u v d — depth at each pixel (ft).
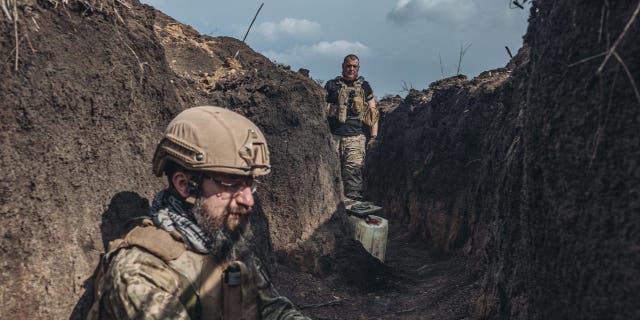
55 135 6.43
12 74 6.06
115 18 8.27
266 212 13.53
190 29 18.35
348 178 17.37
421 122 25.59
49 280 5.89
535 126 5.26
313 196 14.23
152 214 5.33
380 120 32.73
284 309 5.87
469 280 13.16
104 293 4.78
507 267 6.77
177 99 9.72
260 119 13.98
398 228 23.44
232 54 17.61
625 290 3.51
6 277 5.55
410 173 24.09
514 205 6.72
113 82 7.63
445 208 19.54
